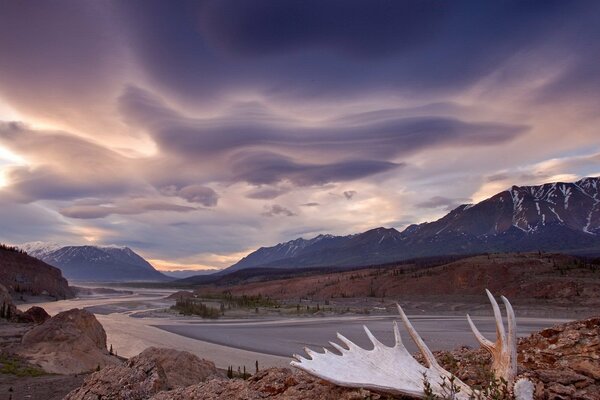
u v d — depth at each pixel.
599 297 125.81
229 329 100.50
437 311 138.38
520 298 140.00
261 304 168.62
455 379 5.57
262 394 7.31
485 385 5.41
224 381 8.38
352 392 5.93
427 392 4.98
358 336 77.94
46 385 26.36
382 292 193.12
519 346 7.06
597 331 6.50
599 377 5.99
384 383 5.46
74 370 36.22
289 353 64.75
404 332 84.62
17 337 47.03
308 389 6.70
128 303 193.62
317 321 118.06
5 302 71.88
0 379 28.22
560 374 6.02
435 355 7.67
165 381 10.73
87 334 44.44
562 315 113.50
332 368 5.68
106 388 10.39
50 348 38.91
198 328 102.25
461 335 76.88
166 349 23.17
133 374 10.52
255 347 71.50
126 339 79.50
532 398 4.76
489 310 129.75
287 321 121.06
